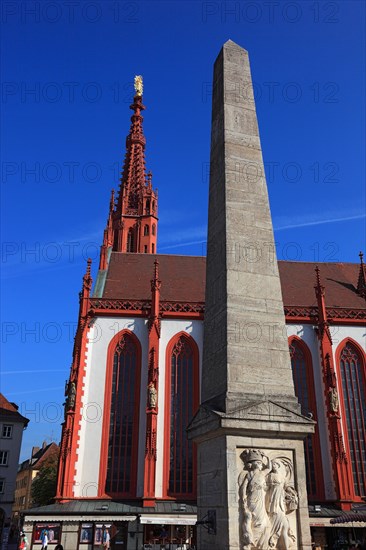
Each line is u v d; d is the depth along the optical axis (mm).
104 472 38438
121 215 90750
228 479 12484
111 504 37031
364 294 50844
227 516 12203
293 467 13055
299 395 42375
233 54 19984
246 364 14156
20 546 34250
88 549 34438
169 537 36062
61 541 34500
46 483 76375
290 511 12617
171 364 42656
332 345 44250
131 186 94188
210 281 16719
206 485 13586
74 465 38250
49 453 110062
